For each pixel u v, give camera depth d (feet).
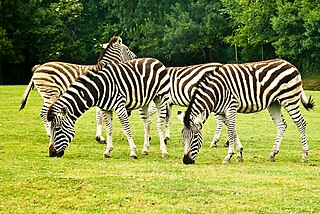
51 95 51.52
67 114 42.42
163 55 183.21
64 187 32.89
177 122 67.77
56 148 42.57
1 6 156.87
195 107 41.42
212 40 175.01
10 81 171.42
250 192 32.53
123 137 56.03
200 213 28.94
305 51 158.30
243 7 163.63
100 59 54.70
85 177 34.99
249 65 43.96
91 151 46.70
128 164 40.32
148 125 46.57
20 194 31.55
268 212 29.22
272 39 160.04
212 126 65.21
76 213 28.84
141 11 185.37
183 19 173.68
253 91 43.24
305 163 43.47
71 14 176.35
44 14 169.48
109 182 33.88
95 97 42.55
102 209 29.37
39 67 52.03
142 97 44.62
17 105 79.87
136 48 190.29
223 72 42.88
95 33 191.62
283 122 45.80
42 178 34.58
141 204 30.09
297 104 44.62
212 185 33.76
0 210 29.07
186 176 35.99
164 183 33.83
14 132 55.93
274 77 43.68
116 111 43.21
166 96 46.01
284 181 35.37
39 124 62.34
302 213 29.19
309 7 145.59
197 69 49.49
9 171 36.35
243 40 166.09
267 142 54.44
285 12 151.23
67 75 51.34
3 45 151.74
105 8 198.18
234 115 42.88
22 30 165.17
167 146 51.19
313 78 159.33
